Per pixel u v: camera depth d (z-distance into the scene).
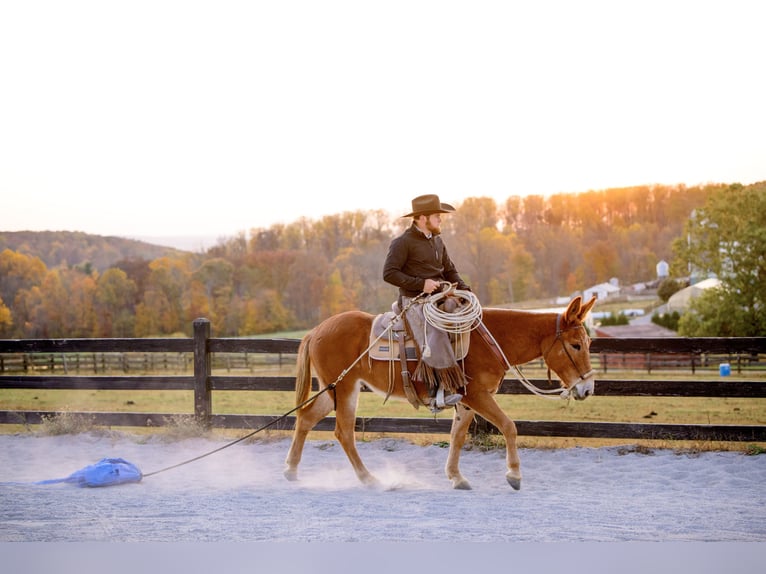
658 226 133.62
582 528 5.27
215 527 5.28
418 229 6.99
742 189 47.16
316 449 9.09
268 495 6.50
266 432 9.71
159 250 100.56
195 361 9.64
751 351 8.45
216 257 99.38
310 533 5.11
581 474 7.59
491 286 106.81
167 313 87.94
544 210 129.62
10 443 9.55
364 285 94.56
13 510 5.80
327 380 7.16
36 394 25.25
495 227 117.19
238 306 90.44
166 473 7.82
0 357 33.97
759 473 7.46
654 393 8.48
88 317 84.12
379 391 6.99
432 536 5.03
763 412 16.81
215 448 9.16
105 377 9.91
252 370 36.66
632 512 5.80
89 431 10.01
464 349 6.72
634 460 8.11
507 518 5.55
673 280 94.44
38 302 81.62
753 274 44.84
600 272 124.06
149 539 4.98
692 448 8.48
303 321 93.12
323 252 101.38
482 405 6.82
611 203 136.00
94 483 6.92
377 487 6.93
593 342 8.78
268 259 95.31
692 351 8.58
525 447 8.87
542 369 31.02
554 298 113.69
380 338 6.90
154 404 20.08
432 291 6.80
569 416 16.00
